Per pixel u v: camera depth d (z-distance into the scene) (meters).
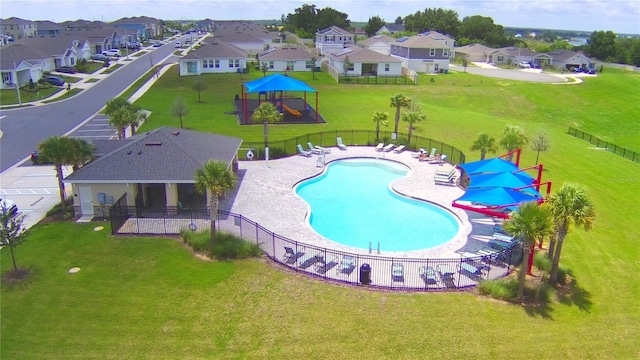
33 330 19.48
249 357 18.11
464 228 29.22
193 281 22.77
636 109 84.06
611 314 21.41
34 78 82.19
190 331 19.48
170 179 29.45
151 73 94.06
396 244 27.58
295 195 34.09
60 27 165.25
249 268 23.95
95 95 73.50
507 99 80.81
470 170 32.72
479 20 180.00
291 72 94.69
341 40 126.12
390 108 65.94
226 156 33.97
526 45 181.50
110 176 29.50
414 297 21.77
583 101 85.00
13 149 46.22
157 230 27.94
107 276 23.16
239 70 91.81
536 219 20.80
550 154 48.94
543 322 20.48
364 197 35.22
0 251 25.31
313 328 19.59
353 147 47.94
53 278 22.89
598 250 27.61
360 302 21.27
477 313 20.80
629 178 42.28
